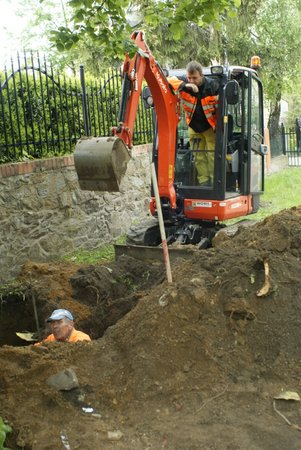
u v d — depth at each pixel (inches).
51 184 346.6
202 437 130.5
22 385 149.1
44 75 384.5
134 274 288.7
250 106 336.8
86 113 394.6
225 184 320.2
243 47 831.7
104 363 156.0
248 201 346.9
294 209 242.8
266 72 873.5
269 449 127.0
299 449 127.0
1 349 159.2
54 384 147.6
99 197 394.0
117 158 231.0
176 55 759.7
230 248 194.1
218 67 305.1
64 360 156.7
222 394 144.4
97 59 703.7
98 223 394.3
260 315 162.7
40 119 357.1
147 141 477.1
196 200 323.0
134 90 269.1
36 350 160.6
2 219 310.0
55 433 134.8
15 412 141.6
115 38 231.9
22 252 324.5
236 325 160.6
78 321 257.0
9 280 312.5
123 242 408.8
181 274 183.6
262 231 199.8
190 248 292.0
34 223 333.4
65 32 232.1
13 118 341.1
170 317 158.6
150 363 150.3
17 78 357.7
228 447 127.3
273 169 772.6
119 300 259.0
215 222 344.8
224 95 303.0
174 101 305.9
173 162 313.9
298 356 155.3
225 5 238.5
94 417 140.6
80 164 231.5
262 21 860.6
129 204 436.1
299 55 881.5
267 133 714.2
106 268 283.6
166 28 712.4
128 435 133.7
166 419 138.1
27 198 327.9
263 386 147.5
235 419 136.3
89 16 237.6
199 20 249.9
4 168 310.0
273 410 139.9
